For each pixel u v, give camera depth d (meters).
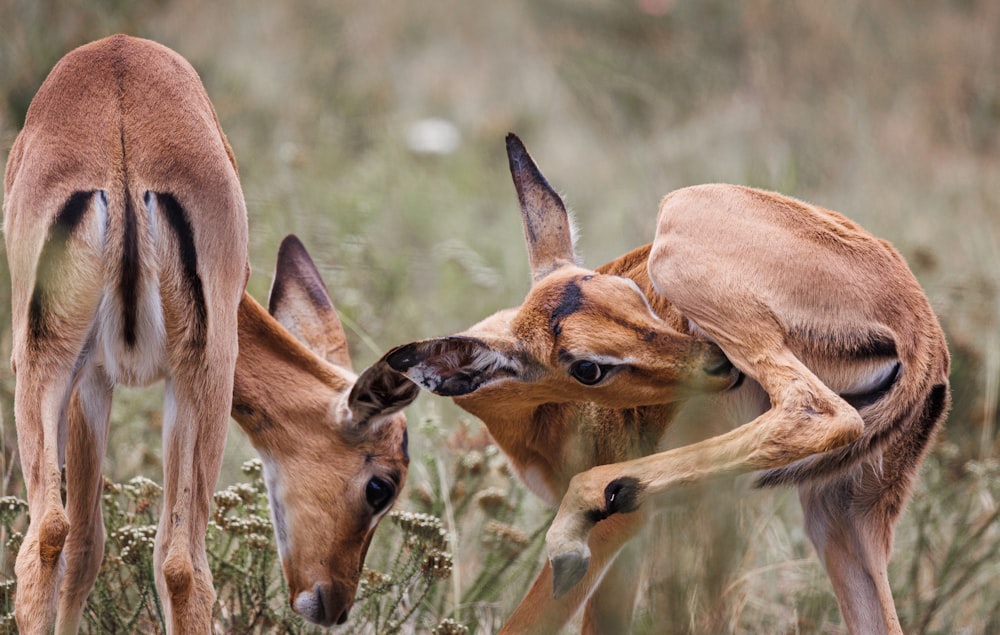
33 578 9.74
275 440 12.45
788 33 32.38
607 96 30.22
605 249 23.62
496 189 26.94
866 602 12.05
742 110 29.30
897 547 15.11
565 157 29.14
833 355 11.79
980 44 32.28
